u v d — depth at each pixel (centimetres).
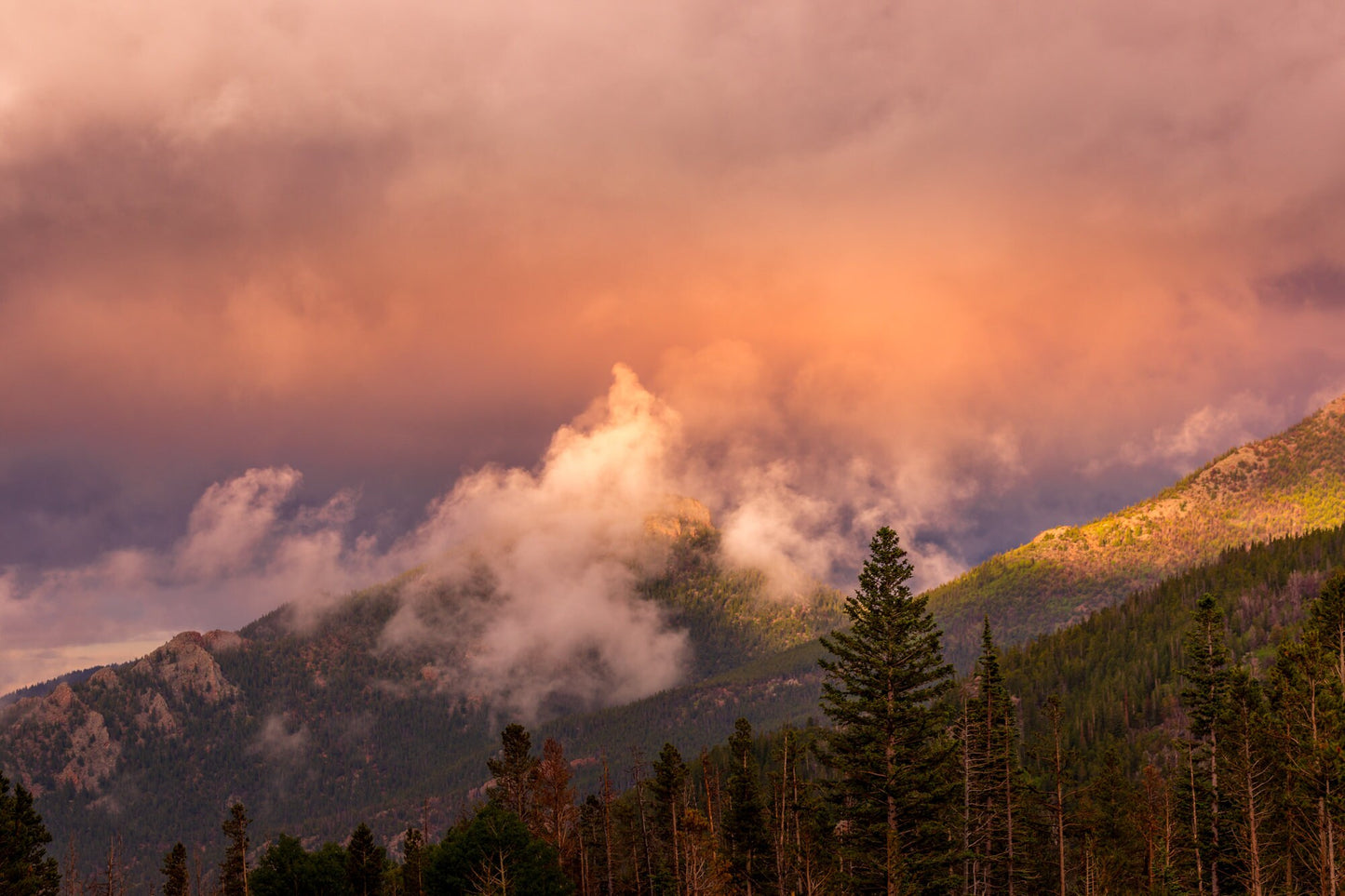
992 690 8062
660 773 9588
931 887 5794
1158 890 8388
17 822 7831
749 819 8600
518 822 8038
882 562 6041
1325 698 5881
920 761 5875
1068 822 8731
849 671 6072
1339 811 5666
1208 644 7969
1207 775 8100
